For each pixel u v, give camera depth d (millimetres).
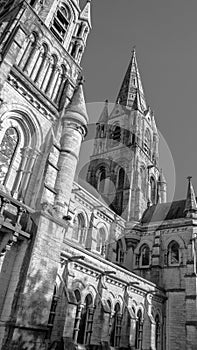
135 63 85938
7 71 20828
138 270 44625
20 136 21859
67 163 23359
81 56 32844
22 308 15930
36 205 20000
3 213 17828
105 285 27156
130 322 28516
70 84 28844
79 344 22609
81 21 34812
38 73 25578
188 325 37031
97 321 24281
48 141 23156
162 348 36562
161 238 46625
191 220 45062
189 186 50656
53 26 29203
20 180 20656
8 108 20719
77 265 23812
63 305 20594
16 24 23891
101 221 41688
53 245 18969
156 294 37219
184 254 43250
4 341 15156
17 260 17734
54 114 24688
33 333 16141
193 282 39656
